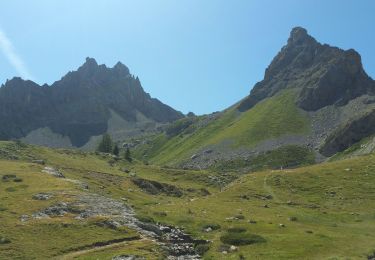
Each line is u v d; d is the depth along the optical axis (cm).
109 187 11462
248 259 5456
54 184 9025
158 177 17038
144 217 7031
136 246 5597
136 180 13500
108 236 5975
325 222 7950
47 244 5556
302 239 6316
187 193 13788
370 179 10788
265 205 9231
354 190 10131
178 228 6888
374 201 9344
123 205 7875
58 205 7281
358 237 6650
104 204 7662
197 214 8006
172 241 6194
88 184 10844
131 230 6281
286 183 11112
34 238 5738
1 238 5559
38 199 7700
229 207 8881
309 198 9881
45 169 11588
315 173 11794
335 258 5384
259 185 11175
